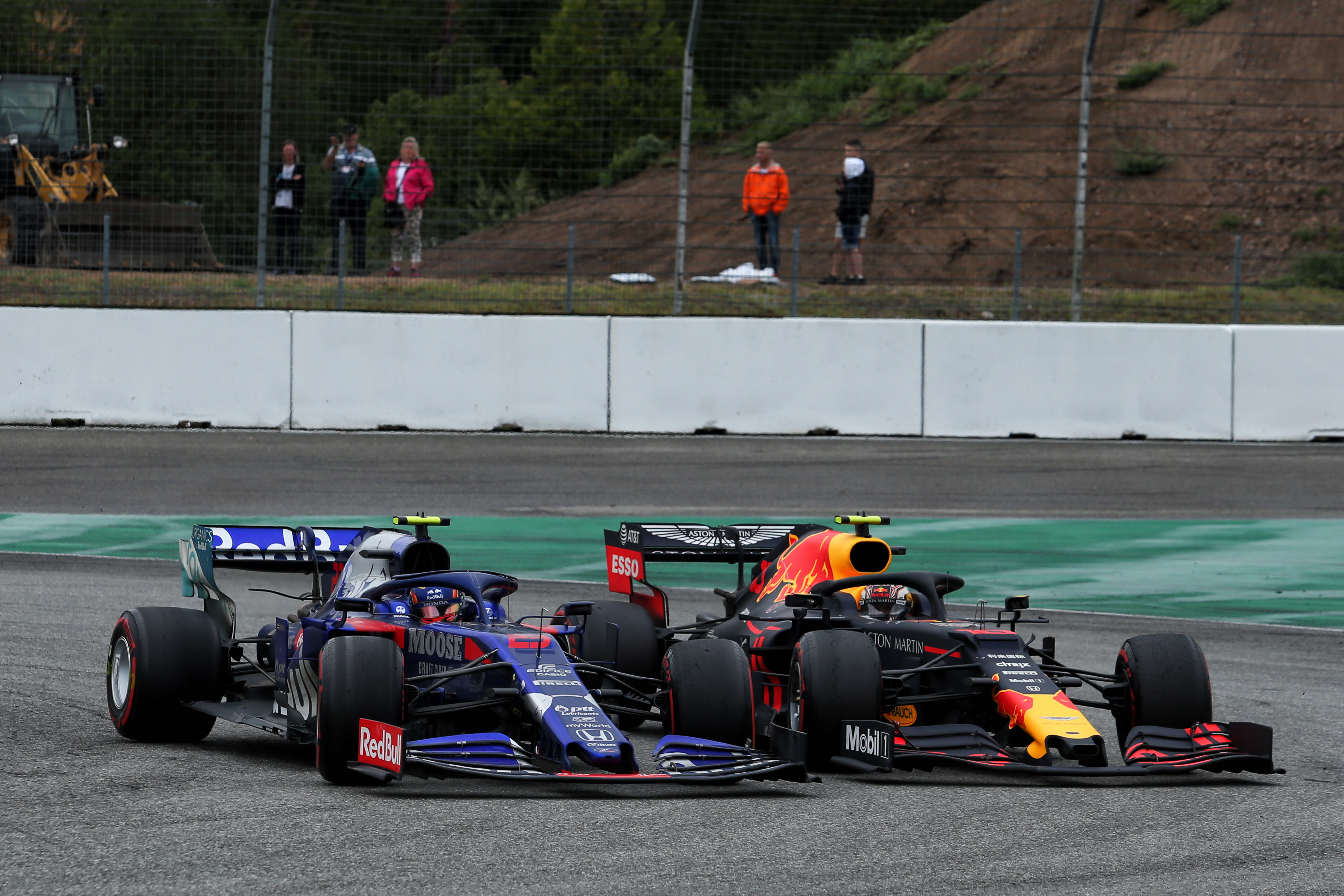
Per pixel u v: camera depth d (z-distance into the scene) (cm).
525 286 7894
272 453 6319
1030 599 4706
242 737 2892
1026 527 5622
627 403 6881
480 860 1898
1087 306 8262
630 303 7788
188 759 2581
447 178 9081
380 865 1864
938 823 2195
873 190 8569
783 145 10888
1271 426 7069
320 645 2594
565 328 6862
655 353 6894
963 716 2683
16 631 3834
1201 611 4588
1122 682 2730
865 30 10862
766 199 7875
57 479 5888
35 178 8412
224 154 8200
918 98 11062
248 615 4375
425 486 5916
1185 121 10794
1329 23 11306
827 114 10812
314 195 8200
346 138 7525
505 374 6838
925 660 2722
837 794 2409
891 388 6950
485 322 6831
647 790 2388
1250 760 2467
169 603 4366
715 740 2528
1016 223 10131
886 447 6750
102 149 8431
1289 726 3152
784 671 2927
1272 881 1909
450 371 6812
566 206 9969
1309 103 10738
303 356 6750
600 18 9112
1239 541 5488
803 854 1983
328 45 8256
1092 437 7000
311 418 6744
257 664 2966
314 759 2625
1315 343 7088
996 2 11850
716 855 1964
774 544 3378
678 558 3378
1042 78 11200
